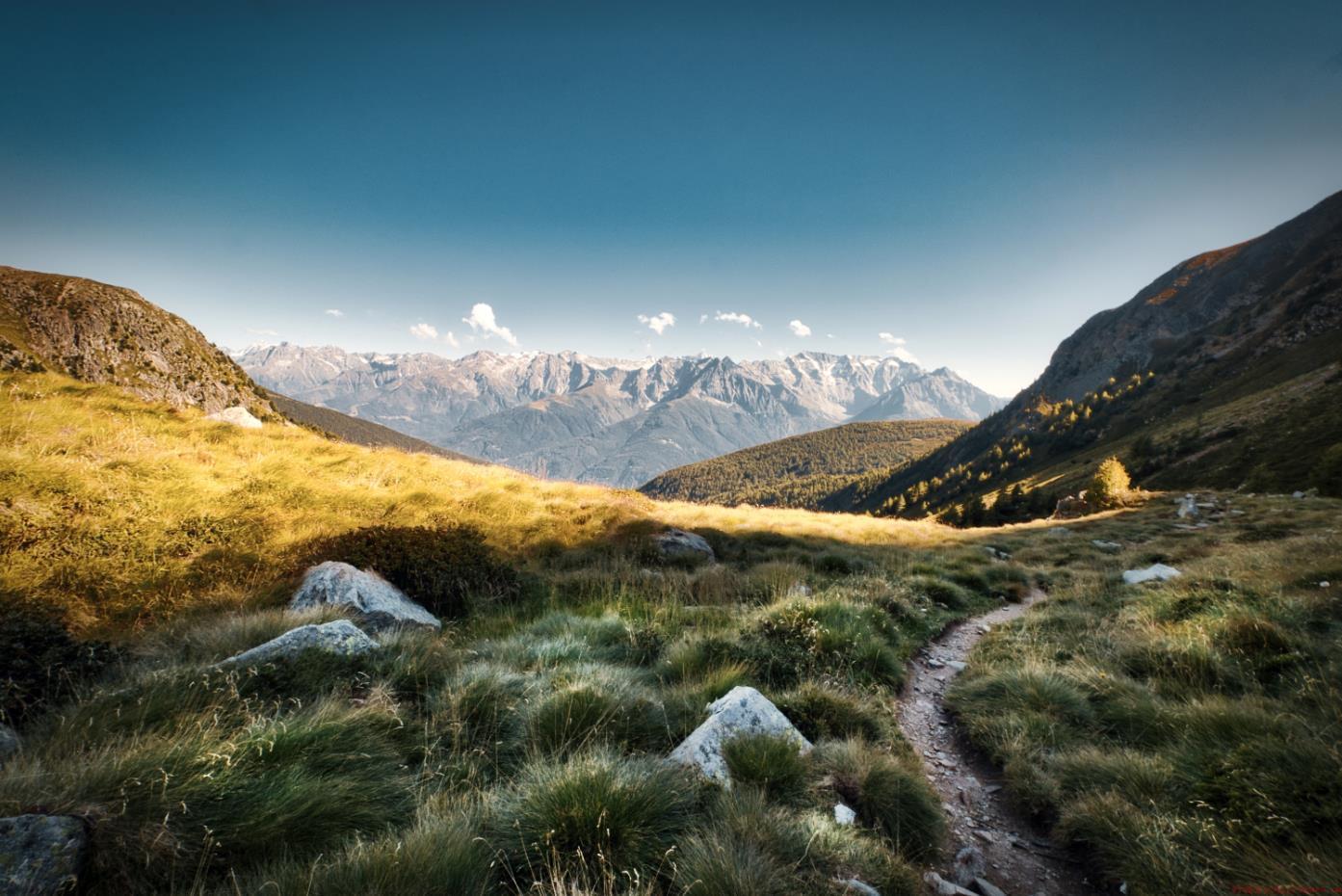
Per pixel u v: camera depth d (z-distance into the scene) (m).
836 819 4.34
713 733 5.04
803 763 4.89
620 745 4.85
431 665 6.26
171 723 4.22
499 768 4.66
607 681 6.07
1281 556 12.79
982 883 4.27
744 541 19.05
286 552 10.42
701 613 9.98
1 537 8.13
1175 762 5.14
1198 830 4.18
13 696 4.61
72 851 2.81
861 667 8.09
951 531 31.98
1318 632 7.92
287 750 3.96
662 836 3.76
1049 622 11.30
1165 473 104.06
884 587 12.50
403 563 10.15
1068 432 193.75
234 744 3.79
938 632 11.42
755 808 3.96
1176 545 21.83
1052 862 4.68
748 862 3.39
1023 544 26.61
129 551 9.02
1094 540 26.41
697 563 15.11
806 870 3.59
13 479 9.46
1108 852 4.44
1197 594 10.21
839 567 15.76
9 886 2.52
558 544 14.86
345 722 4.45
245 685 5.01
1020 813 5.39
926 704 7.93
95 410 14.02
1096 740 6.14
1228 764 4.73
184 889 2.96
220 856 3.18
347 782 3.83
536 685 5.88
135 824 3.09
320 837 3.44
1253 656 7.34
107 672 5.66
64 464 10.55
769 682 7.12
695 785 4.28
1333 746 4.54
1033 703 6.95
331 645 6.15
